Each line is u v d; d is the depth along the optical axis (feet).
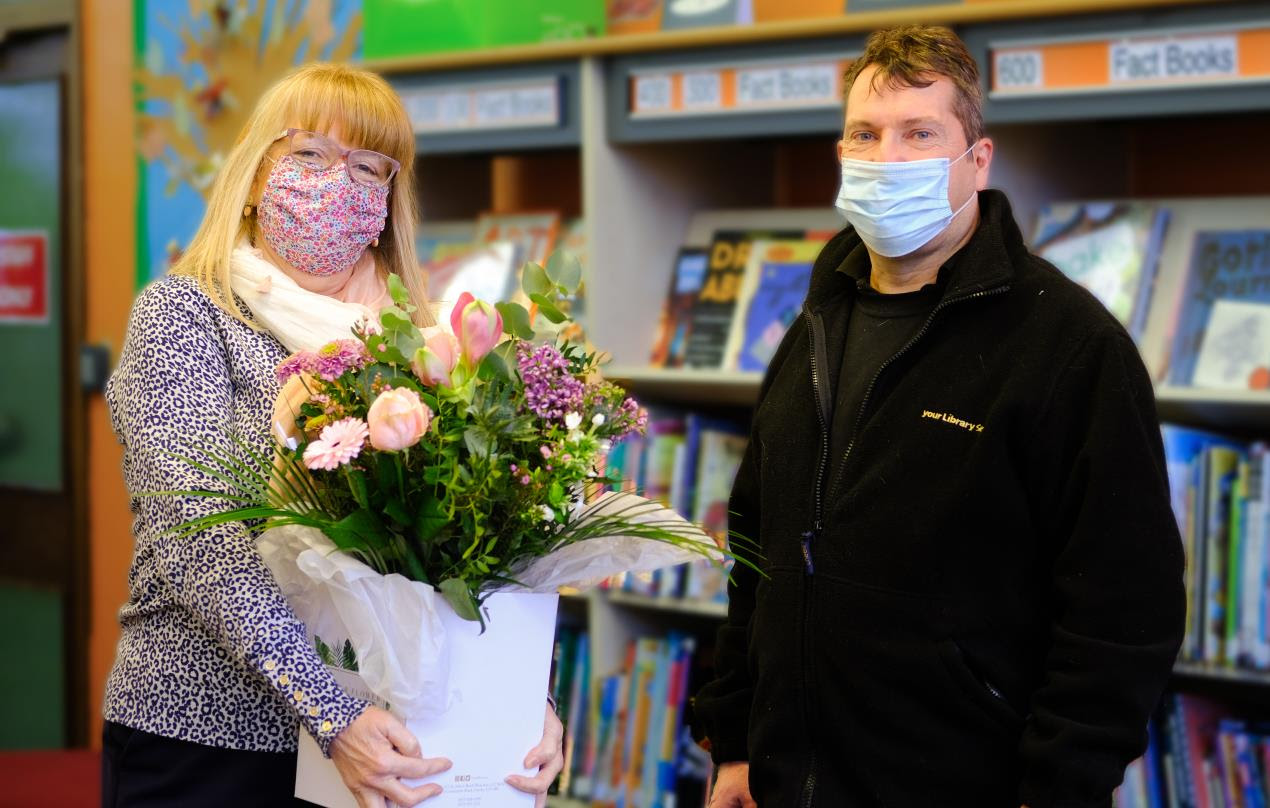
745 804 6.75
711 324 10.78
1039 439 5.77
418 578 5.25
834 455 6.27
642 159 10.95
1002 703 5.86
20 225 15.76
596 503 5.63
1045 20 8.79
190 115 14.51
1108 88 8.63
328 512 5.30
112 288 15.19
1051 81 8.80
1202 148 10.27
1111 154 10.59
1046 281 6.00
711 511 10.56
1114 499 5.59
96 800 12.51
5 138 15.84
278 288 6.11
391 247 6.56
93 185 15.29
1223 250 9.04
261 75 13.99
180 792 5.87
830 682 6.09
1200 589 8.66
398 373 5.22
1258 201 9.06
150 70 14.76
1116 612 5.56
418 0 11.27
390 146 6.29
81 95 15.23
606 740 10.90
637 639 11.18
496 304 5.22
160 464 5.65
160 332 5.91
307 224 6.07
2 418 16.02
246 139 6.29
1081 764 5.51
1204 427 9.61
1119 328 5.81
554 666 6.15
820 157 11.78
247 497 5.43
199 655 5.86
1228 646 8.58
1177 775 8.82
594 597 10.91
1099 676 5.53
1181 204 9.30
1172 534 5.65
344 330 6.10
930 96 6.10
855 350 6.42
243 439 5.89
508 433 5.09
